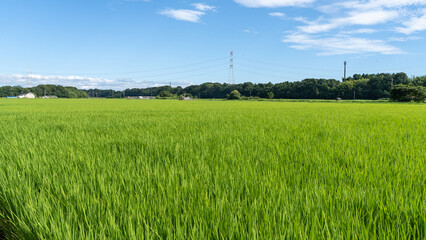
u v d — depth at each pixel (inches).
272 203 70.0
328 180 95.3
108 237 54.8
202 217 61.6
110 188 83.3
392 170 107.4
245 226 57.9
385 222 62.9
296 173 103.4
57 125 297.1
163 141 176.4
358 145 161.9
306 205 67.0
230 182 89.1
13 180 91.6
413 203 66.7
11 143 168.2
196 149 150.9
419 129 247.9
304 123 313.3
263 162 121.3
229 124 295.4
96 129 253.8
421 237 55.2
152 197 77.5
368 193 77.0
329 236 51.6
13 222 69.5
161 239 53.2
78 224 64.3
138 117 420.8
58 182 89.6
